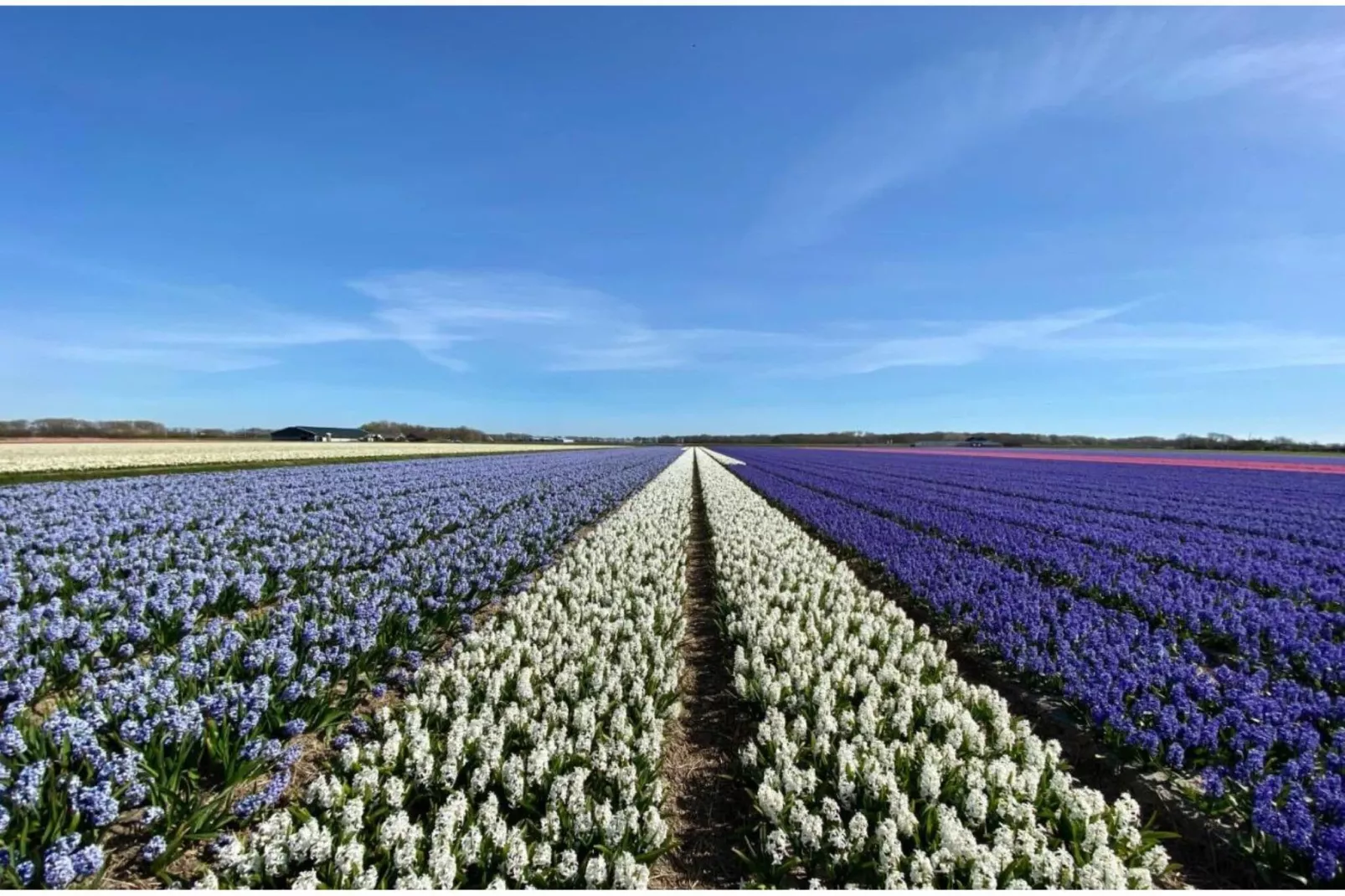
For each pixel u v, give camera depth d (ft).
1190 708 18.48
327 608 25.84
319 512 50.29
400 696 22.22
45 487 64.80
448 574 30.96
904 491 90.12
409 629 24.72
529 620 26.45
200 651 20.70
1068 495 85.10
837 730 17.88
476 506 60.39
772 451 279.08
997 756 17.06
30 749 14.19
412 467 115.24
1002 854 12.08
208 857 13.61
